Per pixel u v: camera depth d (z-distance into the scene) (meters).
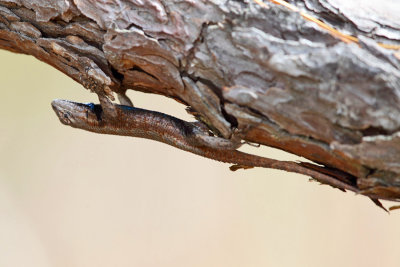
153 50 2.00
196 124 2.03
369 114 1.98
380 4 2.00
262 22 1.99
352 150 1.98
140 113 2.03
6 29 2.02
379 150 1.98
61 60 2.01
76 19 2.00
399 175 1.98
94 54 2.01
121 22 2.00
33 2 2.01
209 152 2.02
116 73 2.01
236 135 2.00
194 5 1.99
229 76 1.99
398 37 1.99
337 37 1.98
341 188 2.01
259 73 1.99
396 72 1.98
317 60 1.98
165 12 1.99
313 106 1.98
